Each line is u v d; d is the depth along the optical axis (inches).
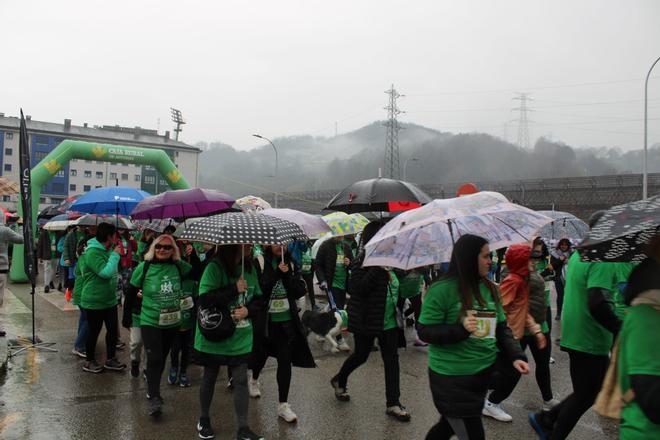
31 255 292.2
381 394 222.8
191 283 223.8
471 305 124.5
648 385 82.4
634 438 87.2
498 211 151.3
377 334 196.1
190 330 221.5
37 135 2856.8
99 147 626.2
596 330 146.5
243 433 167.6
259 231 159.9
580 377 149.3
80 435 175.5
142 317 198.2
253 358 211.0
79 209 331.3
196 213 283.6
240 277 168.9
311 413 199.9
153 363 196.1
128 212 349.7
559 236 373.1
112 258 239.3
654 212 89.7
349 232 304.8
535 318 191.0
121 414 194.9
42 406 201.2
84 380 234.2
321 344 315.0
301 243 356.5
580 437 177.9
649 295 87.6
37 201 577.3
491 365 126.6
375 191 234.1
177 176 686.5
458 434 126.7
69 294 389.1
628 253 97.1
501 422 191.8
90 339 245.1
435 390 129.1
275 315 195.3
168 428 182.5
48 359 267.1
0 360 262.7
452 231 162.7
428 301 129.1
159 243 201.5
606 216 98.3
